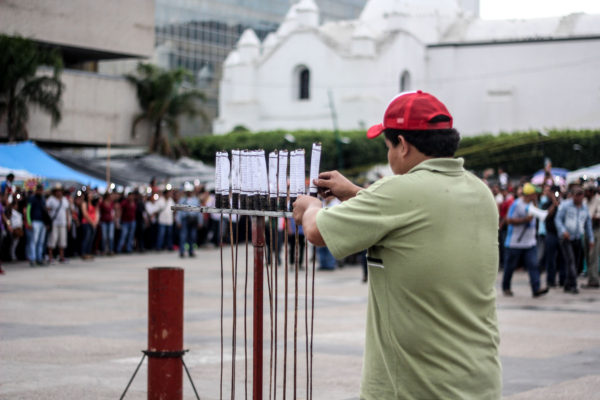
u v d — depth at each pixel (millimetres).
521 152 53000
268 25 76812
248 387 6832
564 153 52594
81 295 13492
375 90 60875
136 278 16859
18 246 22031
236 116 64000
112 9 34938
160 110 36500
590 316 11727
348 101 60250
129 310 11633
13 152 25625
